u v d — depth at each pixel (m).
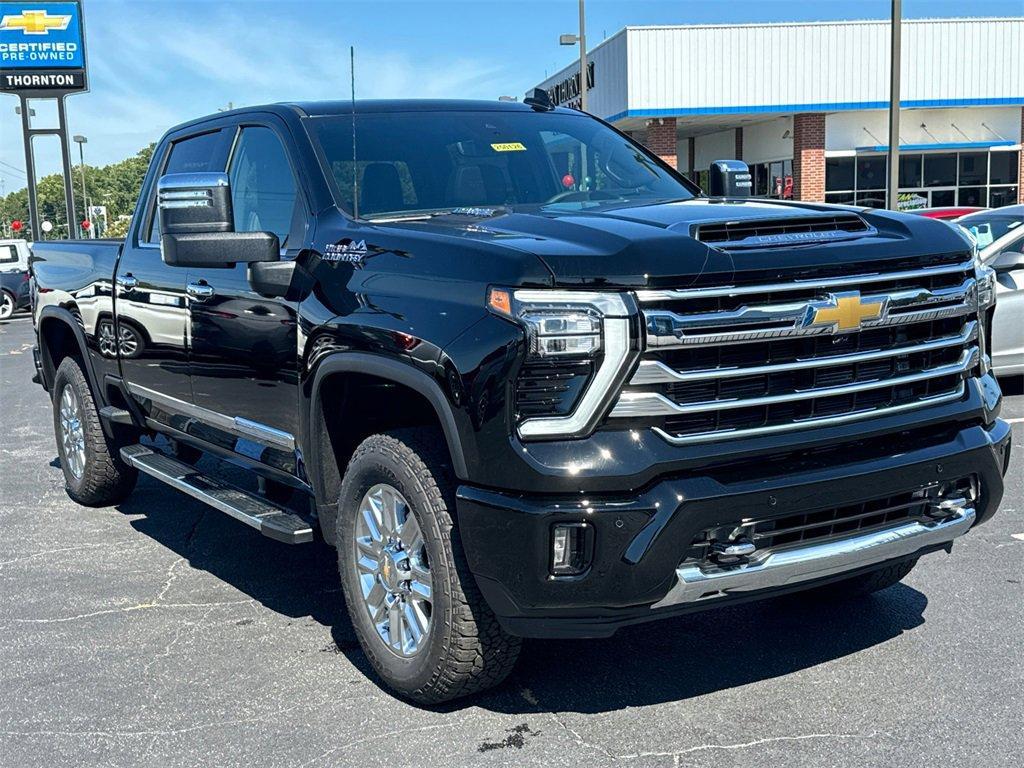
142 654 4.27
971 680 3.77
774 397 3.27
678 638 4.26
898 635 4.21
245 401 4.57
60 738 3.55
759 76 30.53
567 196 4.63
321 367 3.86
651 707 3.65
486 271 3.25
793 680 3.83
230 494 4.76
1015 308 8.64
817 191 31.78
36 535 6.05
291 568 5.34
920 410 3.58
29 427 9.84
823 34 30.41
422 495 3.45
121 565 5.45
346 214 4.19
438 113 4.89
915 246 3.54
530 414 3.12
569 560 3.13
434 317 3.36
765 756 3.28
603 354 3.08
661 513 3.09
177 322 5.00
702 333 3.15
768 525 3.29
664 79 30.45
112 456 6.35
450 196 4.47
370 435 3.97
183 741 3.51
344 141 4.52
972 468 3.63
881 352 3.45
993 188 32.59
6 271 25.47
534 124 5.04
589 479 3.06
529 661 4.07
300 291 4.06
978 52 30.66
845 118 31.92
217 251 3.98
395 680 3.70
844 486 3.32
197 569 5.36
